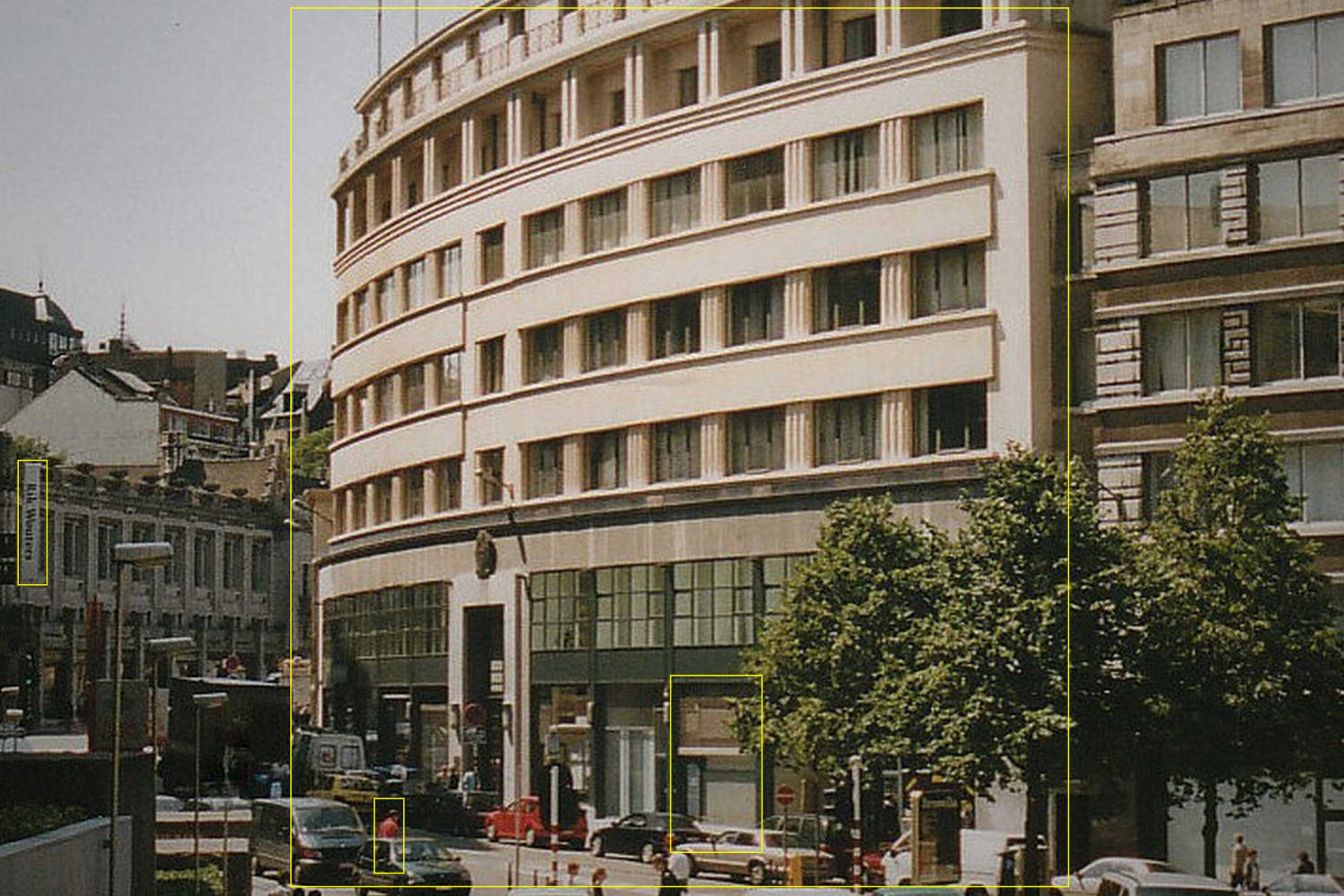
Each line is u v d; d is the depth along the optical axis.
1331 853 60.91
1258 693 55.47
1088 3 71.94
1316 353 63.50
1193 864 63.59
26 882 34.09
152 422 160.62
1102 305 67.38
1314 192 63.78
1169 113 66.69
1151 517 65.88
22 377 175.25
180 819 65.00
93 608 130.12
